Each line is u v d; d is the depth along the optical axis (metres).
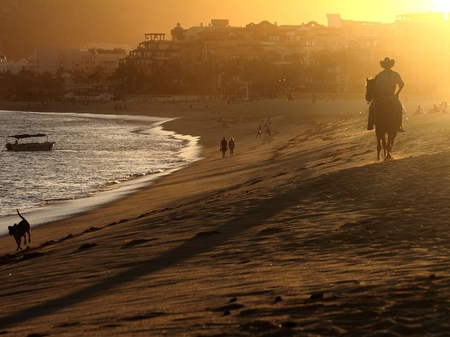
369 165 26.34
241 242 16.39
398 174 23.56
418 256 12.68
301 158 48.16
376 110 27.95
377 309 8.59
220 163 59.69
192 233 18.88
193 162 66.88
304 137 78.56
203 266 14.23
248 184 34.94
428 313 8.23
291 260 13.62
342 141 55.31
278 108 146.50
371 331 7.77
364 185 22.28
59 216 36.66
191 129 131.75
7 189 51.34
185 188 42.38
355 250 13.97
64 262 17.66
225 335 8.15
